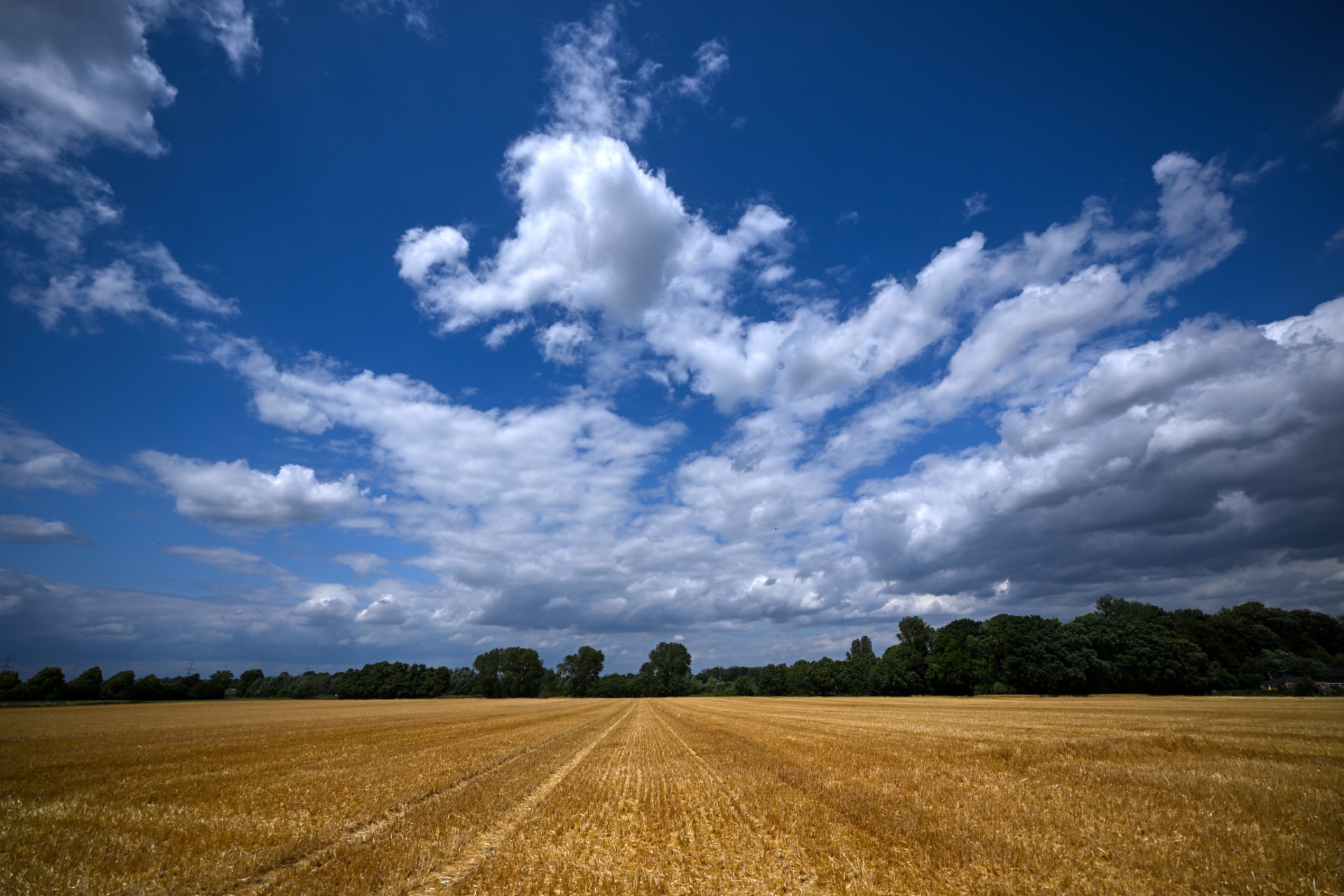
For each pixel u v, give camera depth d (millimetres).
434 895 9562
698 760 26297
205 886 9688
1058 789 15852
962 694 107125
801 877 10016
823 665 138875
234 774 21266
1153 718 42969
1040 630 99562
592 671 183000
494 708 89250
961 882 9516
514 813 15766
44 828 13172
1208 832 11430
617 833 13250
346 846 12133
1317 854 10031
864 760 22844
